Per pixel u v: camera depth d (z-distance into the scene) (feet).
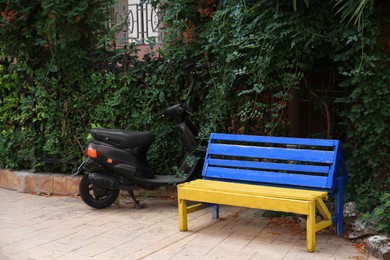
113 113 23.48
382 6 17.40
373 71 17.46
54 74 24.54
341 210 17.38
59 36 23.18
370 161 18.15
